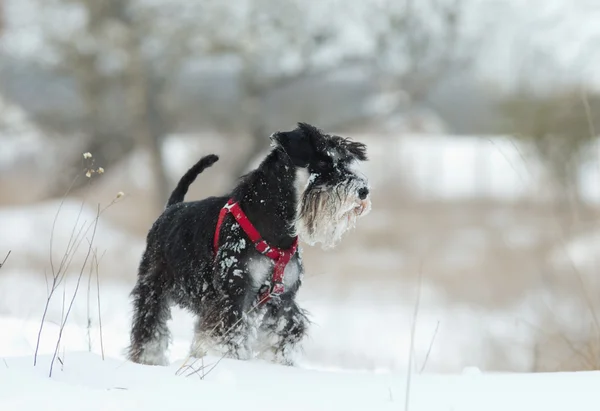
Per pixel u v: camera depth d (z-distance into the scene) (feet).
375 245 67.51
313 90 93.45
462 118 97.60
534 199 63.41
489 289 50.70
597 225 50.80
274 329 18.83
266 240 17.99
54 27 88.17
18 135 96.32
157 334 19.74
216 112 92.89
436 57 88.07
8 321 24.03
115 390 12.73
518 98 62.75
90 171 20.54
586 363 23.31
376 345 37.88
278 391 13.46
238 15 86.84
